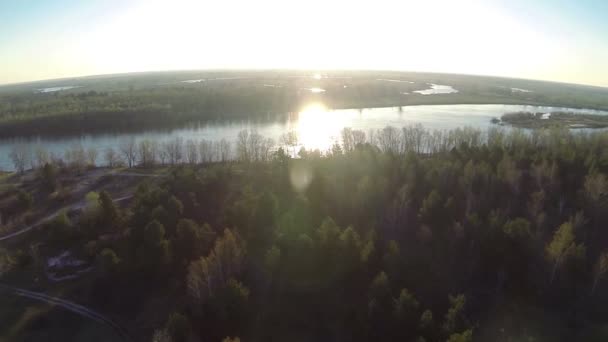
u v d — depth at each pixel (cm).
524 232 6172
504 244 6141
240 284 5234
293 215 7250
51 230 7669
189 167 11288
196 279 5303
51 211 9131
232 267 5722
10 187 10406
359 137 13638
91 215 7738
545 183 8412
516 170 8612
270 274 5984
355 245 5912
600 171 9062
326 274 5962
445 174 8469
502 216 6869
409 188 8088
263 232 6856
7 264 6944
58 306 5991
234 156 13688
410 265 6303
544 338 5397
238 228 7031
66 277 6594
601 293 5872
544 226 7012
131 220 7212
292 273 5988
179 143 13938
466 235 6525
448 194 8112
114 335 5462
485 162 9406
